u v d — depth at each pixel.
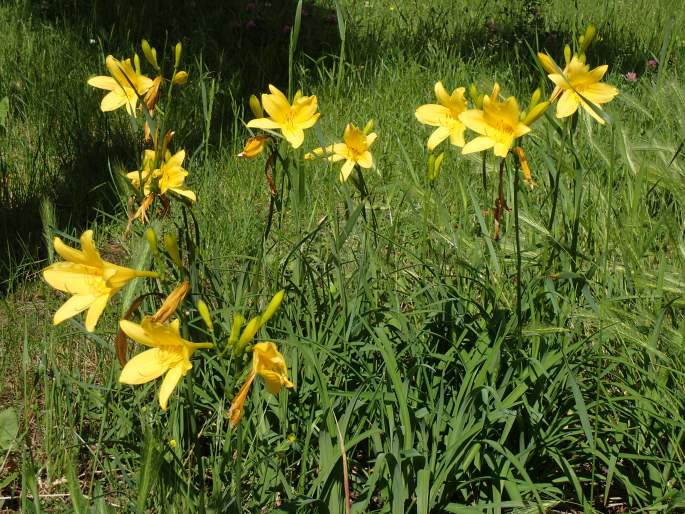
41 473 1.51
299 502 1.29
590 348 1.60
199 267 1.58
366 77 3.46
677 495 1.35
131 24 3.72
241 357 1.09
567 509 1.48
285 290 1.53
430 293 1.59
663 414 1.46
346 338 1.47
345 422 1.37
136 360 1.09
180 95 3.12
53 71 3.17
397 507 1.29
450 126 1.47
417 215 1.73
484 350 1.47
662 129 2.15
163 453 1.21
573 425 1.52
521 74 3.54
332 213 1.55
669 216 1.58
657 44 4.18
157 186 1.37
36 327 1.81
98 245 2.25
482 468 1.44
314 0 4.45
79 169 2.59
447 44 3.93
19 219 2.30
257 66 3.58
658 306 1.49
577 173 1.44
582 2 5.04
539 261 1.63
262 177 2.52
